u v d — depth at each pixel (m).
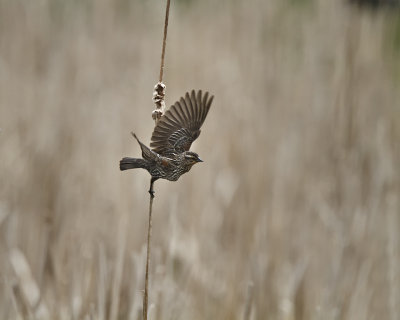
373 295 9.71
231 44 14.62
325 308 8.79
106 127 12.48
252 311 8.26
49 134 12.19
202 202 11.28
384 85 13.62
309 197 11.42
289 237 10.75
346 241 9.68
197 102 5.10
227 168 11.92
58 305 8.71
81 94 13.62
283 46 14.98
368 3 14.08
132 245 9.77
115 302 7.95
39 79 14.52
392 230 10.06
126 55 15.10
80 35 15.43
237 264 9.99
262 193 11.36
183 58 14.24
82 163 11.59
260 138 12.45
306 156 12.24
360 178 11.55
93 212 10.27
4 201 10.55
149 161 5.05
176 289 8.74
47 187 10.80
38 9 15.55
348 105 12.63
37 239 9.97
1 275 9.27
